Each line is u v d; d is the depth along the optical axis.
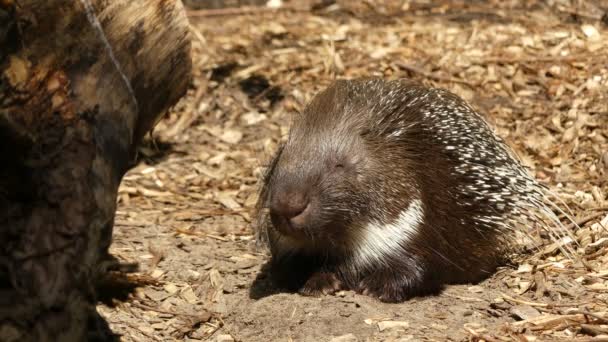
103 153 5.14
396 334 5.84
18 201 4.83
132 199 9.23
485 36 12.15
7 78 4.62
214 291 6.82
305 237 6.14
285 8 14.17
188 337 6.14
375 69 11.66
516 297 6.52
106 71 5.23
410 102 6.82
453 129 6.94
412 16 13.40
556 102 10.48
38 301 4.73
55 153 4.87
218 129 10.90
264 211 6.91
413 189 6.48
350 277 6.59
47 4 4.78
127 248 7.71
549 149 9.66
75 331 4.96
